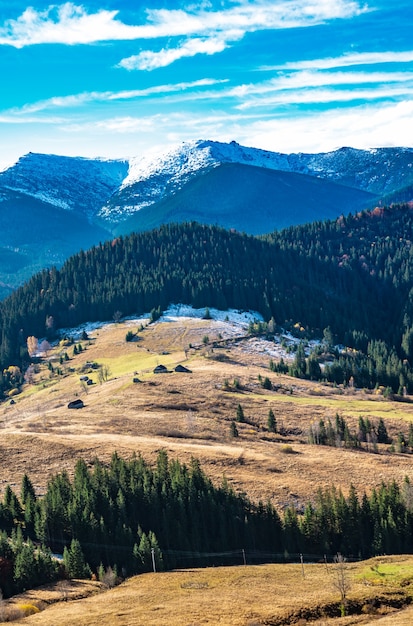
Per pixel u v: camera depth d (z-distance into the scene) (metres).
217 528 124.00
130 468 136.75
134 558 111.81
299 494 138.12
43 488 134.50
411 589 95.25
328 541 122.62
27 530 119.56
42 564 103.69
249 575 105.69
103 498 124.31
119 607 89.94
